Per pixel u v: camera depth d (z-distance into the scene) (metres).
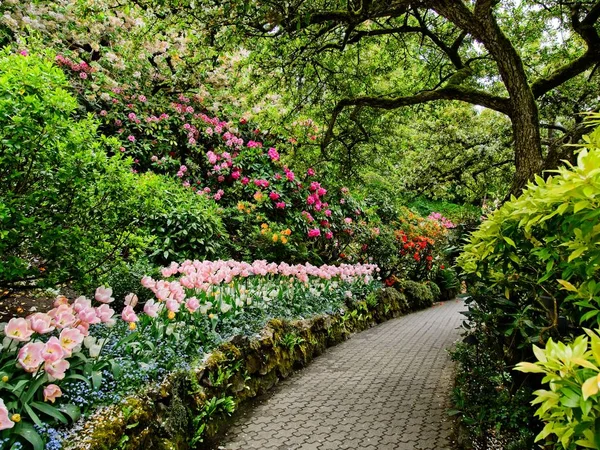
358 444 3.48
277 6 4.08
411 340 7.63
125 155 8.14
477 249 2.58
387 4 4.47
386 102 6.14
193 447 3.28
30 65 3.02
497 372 3.71
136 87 9.27
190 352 3.84
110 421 2.50
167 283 3.66
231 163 8.97
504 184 11.10
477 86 8.31
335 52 7.30
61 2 8.55
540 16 7.29
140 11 6.16
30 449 2.14
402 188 12.81
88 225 3.44
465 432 3.35
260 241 7.63
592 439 1.11
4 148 2.75
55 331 3.27
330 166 9.66
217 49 5.04
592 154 1.43
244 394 4.33
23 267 2.98
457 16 4.38
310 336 6.23
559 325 2.77
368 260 10.54
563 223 1.66
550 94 8.09
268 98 7.88
